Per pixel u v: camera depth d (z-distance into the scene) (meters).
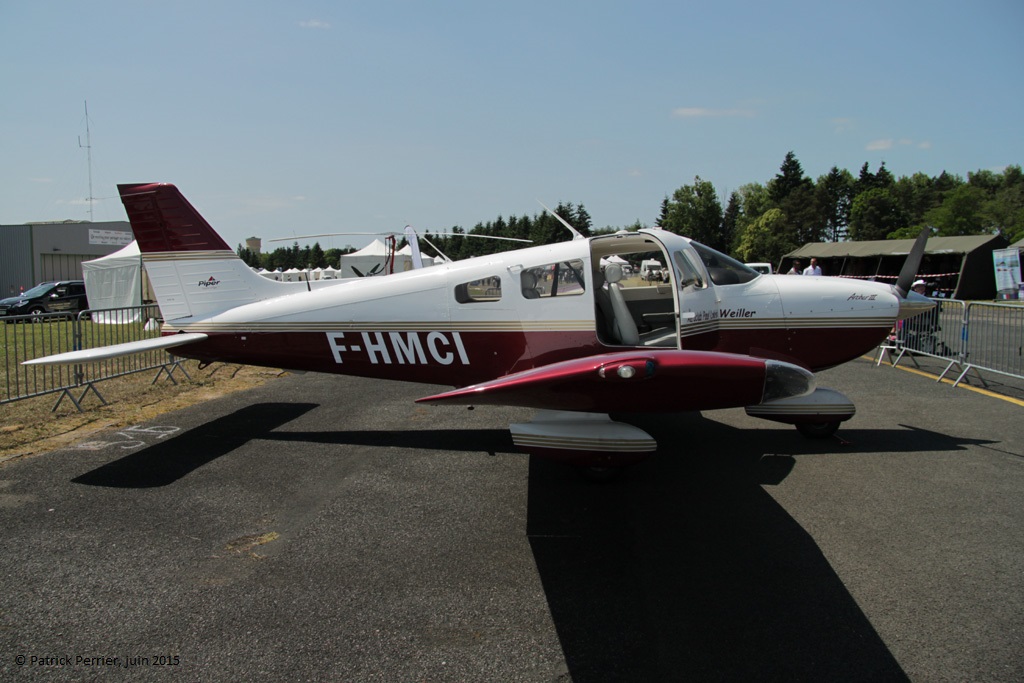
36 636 2.68
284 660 2.51
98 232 33.31
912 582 3.04
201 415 6.38
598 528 3.70
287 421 6.14
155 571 3.22
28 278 31.12
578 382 3.60
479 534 3.63
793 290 5.31
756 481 4.41
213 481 4.48
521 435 4.16
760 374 3.62
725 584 3.05
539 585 3.06
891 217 71.94
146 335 10.98
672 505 4.02
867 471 4.58
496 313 5.14
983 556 3.29
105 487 4.36
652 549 3.42
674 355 3.55
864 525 3.68
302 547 3.48
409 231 13.84
